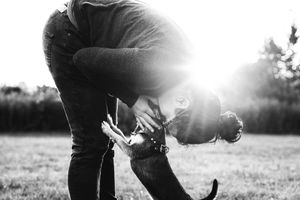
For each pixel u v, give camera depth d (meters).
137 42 2.64
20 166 7.75
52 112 20.59
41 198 4.77
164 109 2.72
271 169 7.98
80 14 2.83
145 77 2.53
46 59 2.98
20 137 16.73
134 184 5.81
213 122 2.59
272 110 24.61
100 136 2.95
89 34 2.87
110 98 3.24
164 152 2.85
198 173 7.21
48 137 16.94
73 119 2.94
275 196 5.17
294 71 39.38
